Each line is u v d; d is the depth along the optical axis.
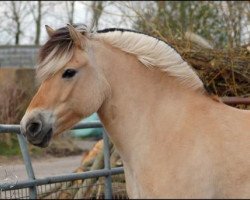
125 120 3.60
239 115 3.56
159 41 3.64
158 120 3.52
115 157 6.37
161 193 3.37
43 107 3.51
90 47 3.59
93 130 12.88
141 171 3.49
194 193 3.31
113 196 6.28
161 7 11.21
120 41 3.66
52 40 3.55
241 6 8.12
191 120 3.47
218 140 3.41
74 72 3.51
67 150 11.50
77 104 3.54
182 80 3.61
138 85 3.60
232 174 3.37
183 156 3.37
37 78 3.61
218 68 5.32
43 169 9.29
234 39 6.95
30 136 3.50
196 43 5.70
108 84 3.60
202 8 10.38
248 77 5.28
